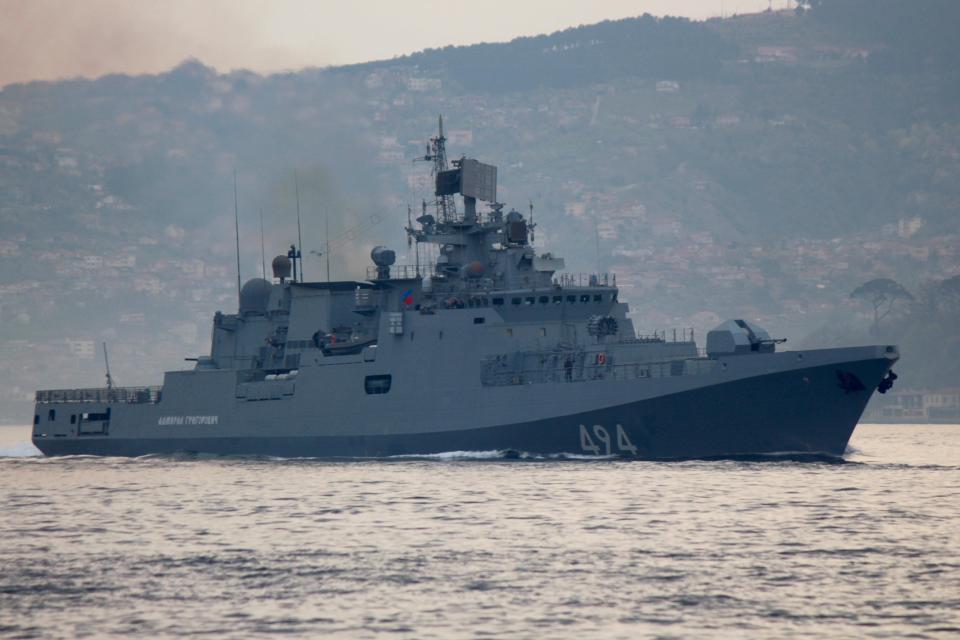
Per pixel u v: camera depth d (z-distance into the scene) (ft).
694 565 514.27
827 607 453.58
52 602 474.08
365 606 460.55
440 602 464.24
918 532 576.20
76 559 548.72
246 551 558.56
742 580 490.49
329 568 520.01
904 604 456.45
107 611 460.96
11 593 487.61
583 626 433.48
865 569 506.07
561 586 484.33
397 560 531.91
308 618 447.01
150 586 495.41
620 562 521.24
